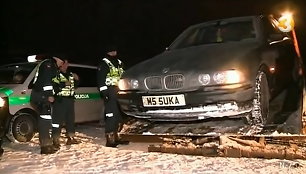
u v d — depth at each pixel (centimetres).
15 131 756
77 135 818
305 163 516
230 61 552
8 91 755
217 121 631
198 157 562
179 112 562
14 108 754
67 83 706
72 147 679
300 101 648
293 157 531
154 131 660
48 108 645
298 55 711
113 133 678
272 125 600
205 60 573
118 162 559
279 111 639
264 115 578
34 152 657
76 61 1961
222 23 705
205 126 630
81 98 901
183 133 619
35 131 787
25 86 782
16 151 670
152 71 587
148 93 580
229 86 534
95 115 941
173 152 591
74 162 572
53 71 668
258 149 545
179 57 613
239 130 585
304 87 680
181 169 511
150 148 615
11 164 574
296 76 682
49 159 598
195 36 710
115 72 680
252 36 648
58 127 673
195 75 552
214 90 538
